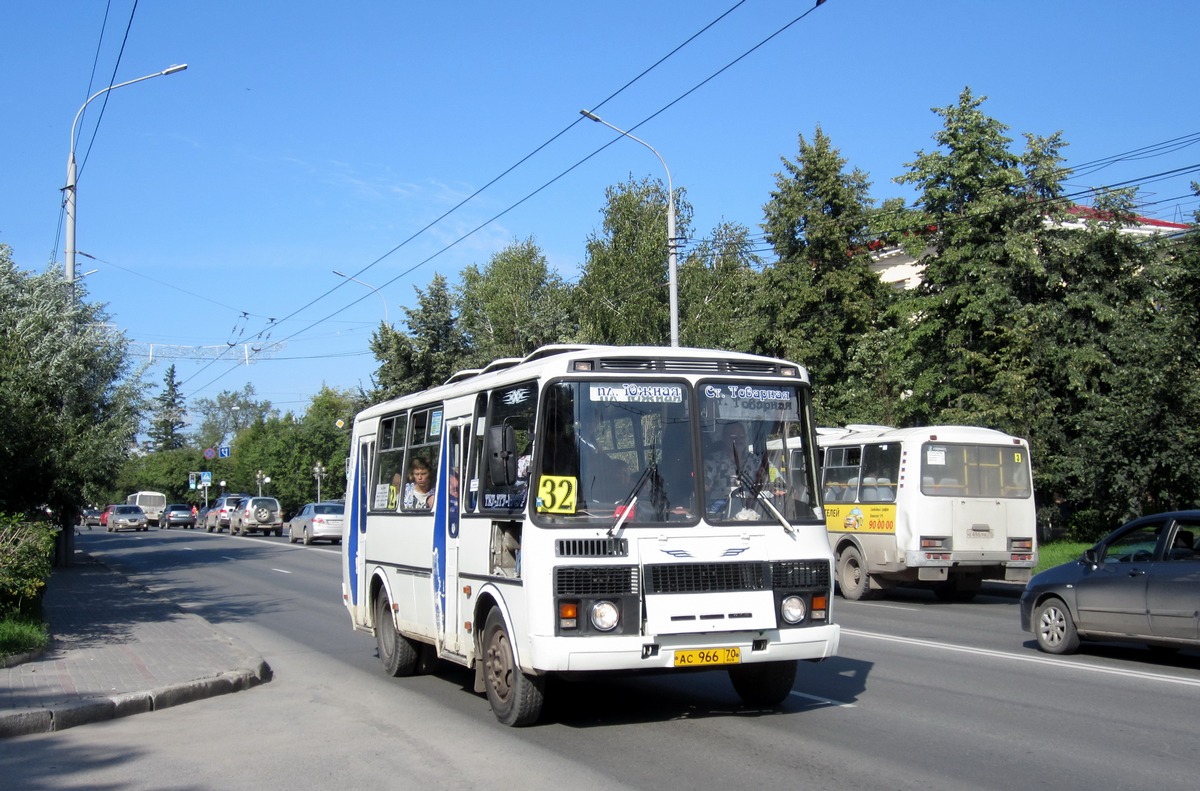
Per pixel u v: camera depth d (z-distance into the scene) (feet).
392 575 38.01
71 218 81.97
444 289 136.46
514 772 23.52
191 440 434.71
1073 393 92.99
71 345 74.84
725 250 145.89
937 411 96.89
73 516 97.96
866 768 23.13
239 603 66.69
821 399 111.55
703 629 25.57
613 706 30.73
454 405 32.94
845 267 113.91
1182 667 37.27
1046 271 93.71
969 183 95.81
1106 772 22.68
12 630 40.29
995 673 35.73
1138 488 71.72
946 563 59.06
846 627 49.49
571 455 26.16
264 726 29.58
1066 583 39.78
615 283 139.33
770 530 26.89
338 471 232.73
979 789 21.38
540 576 25.31
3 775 24.31
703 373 27.71
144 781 23.72
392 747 26.55
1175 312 72.23
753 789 21.58
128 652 41.27
